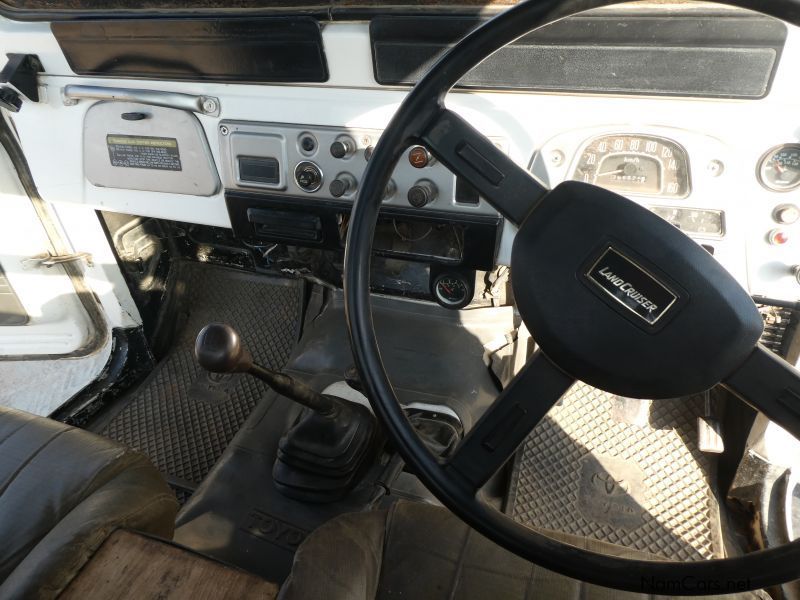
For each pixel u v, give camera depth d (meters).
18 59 1.25
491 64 0.98
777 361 0.64
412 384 1.56
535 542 0.71
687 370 0.65
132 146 1.34
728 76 0.89
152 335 1.94
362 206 0.79
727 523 1.36
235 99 1.19
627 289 0.65
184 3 1.08
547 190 0.73
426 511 0.99
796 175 0.95
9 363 1.74
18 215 1.53
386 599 0.87
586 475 1.43
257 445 1.38
